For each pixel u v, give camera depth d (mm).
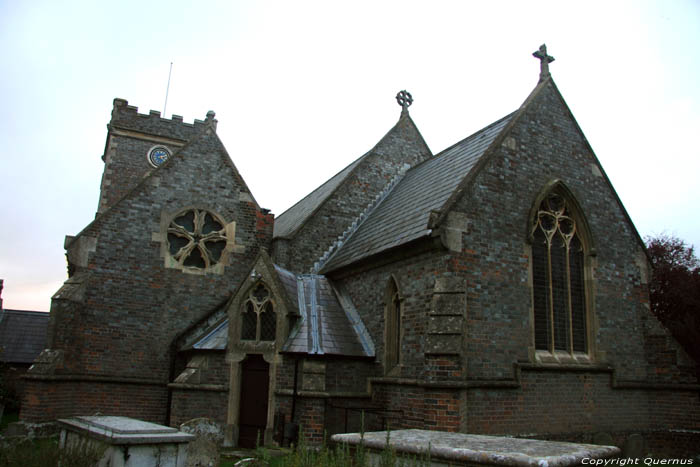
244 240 24141
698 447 17453
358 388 17859
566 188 19016
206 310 22766
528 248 17578
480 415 14953
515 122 18672
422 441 8016
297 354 17141
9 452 9344
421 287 16750
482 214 16812
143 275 22031
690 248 28859
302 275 22688
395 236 18844
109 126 33312
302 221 24844
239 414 17938
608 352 18453
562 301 18281
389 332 18188
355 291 20656
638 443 18188
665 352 18984
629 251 20219
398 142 28156
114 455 9898
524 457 6305
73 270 23125
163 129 34406
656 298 26484
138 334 21453
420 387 15844
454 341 14711
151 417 20891
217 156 24609
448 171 20672
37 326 40219
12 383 31266
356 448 8406
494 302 16312
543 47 20625
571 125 20266
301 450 8078
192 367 18641
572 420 16844
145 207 22688
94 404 20219
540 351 17156
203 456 12617
